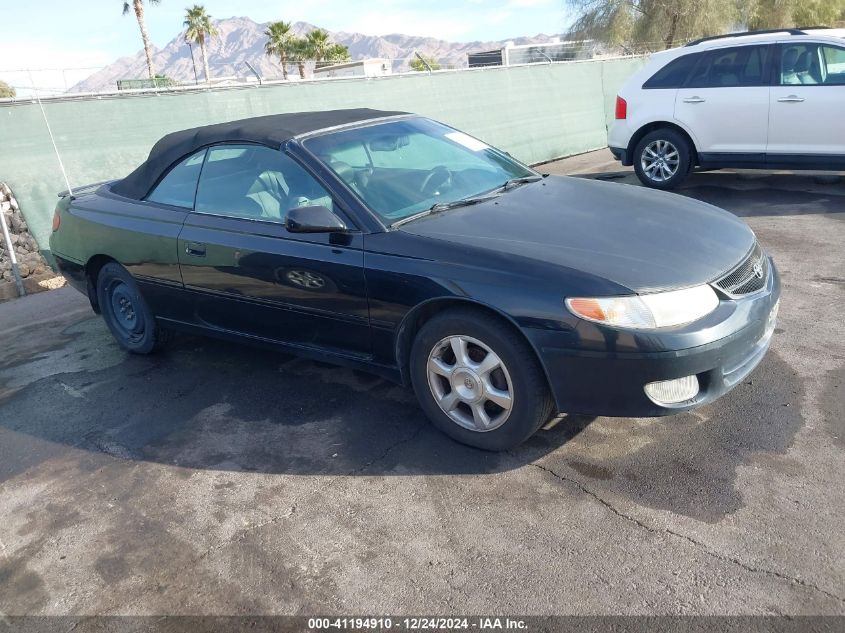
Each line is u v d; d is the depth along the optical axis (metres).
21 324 5.95
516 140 12.23
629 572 2.52
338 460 3.41
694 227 3.47
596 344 2.87
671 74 8.43
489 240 3.24
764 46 7.77
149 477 3.43
